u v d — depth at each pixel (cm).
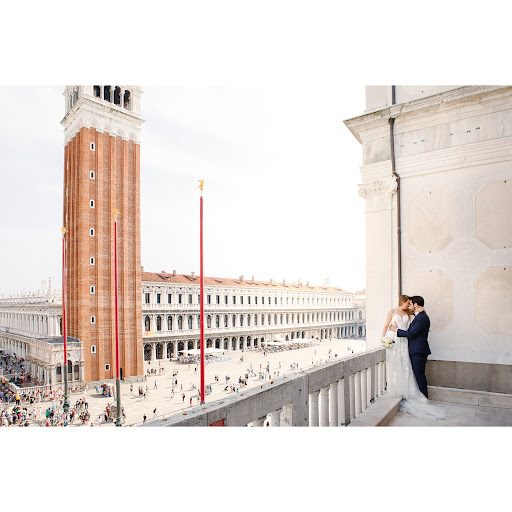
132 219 5600
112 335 5125
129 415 3531
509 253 917
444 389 952
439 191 1011
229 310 8575
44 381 4653
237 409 420
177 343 7512
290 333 10181
